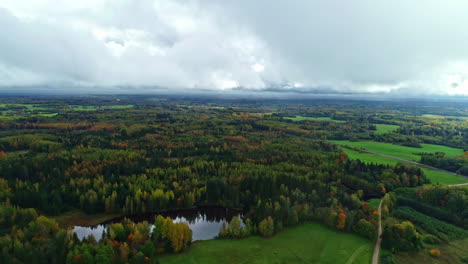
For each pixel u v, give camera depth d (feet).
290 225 444.14
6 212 419.54
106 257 305.53
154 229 385.50
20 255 304.50
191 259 352.49
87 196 503.61
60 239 336.29
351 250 377.71
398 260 357.41
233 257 359.25
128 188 545.85
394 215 488.44
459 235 415.23
